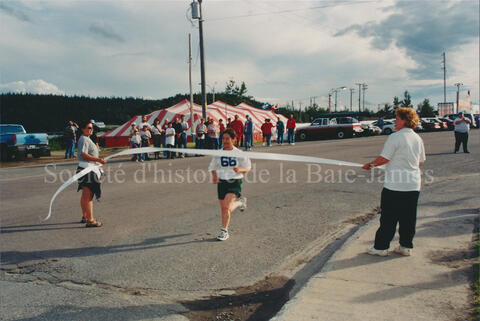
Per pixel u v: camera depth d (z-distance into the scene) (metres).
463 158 12.52
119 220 6.10
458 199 6.63
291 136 22.47
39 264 4.32
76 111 105.25
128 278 3.90
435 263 3.86
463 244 4.36
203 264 4.22
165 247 4.79
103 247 4.85
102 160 5.80
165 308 3.28
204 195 7.96
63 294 3.58
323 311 2.98
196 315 3.17
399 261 3.96
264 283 3.74
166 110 28.92
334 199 7.29
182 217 6.21
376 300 3.13
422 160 4.12
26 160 18.05
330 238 5.03
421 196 7.05
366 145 19.34
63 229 5.65
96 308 3.29
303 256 4.43
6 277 3.99
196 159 15.43
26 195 8.34
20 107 99.69
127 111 112.62
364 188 8.31
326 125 29.67
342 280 3.53
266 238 5.07
